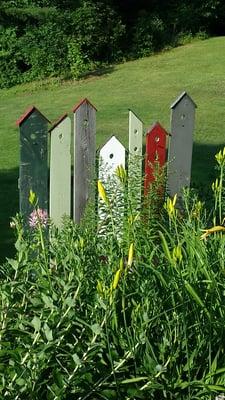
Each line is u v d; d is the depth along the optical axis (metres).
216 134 10.06
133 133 4.18
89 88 15.88
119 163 4.12
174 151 4.23
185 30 21.50
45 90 16.58
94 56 19.11
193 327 2.70
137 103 13.23
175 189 4.27
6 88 17.80
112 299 2.54
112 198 3.64
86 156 4.03
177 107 4.19
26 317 2.67
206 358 2.71
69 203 4.04
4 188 7.25
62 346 2.53
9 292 2.59
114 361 2.60
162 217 3.69
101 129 10.83
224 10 22.28
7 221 6.08
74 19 18.77
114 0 20.50
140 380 2.60
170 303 2.76
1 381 2.42
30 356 2.41
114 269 2.79
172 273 2.81
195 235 3.03
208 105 12.55
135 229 3.35
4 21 18.86
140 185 3.84
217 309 2.74
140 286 2.76
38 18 18.92
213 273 2.83
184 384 2.60
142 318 2.63
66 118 3.93
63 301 2.54
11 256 5.14
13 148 9.41
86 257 2.82
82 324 2.61
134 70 17.69
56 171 3.96
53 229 3.42
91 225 3.60
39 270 2.83
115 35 19.33
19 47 18.38
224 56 18.34
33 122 3.79
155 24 20.34
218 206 3.91
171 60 18.59
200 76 15.92
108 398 2.55
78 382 2.45
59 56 18.23
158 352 2.70
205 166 8.12
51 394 2.45
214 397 2.63
